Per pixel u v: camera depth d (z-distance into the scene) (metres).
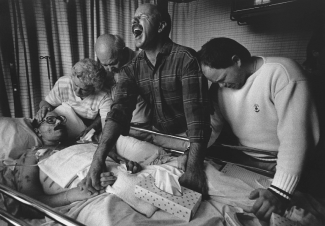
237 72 0.94
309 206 0.91
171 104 1.21
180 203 0.79
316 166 1.12
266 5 1.69
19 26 1.72
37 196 1.06
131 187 0.90
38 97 1.94
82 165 1.05
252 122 1.05
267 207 0.79
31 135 1.35
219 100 1.13
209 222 0.78
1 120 1.34
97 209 0.85
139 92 1.26
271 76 0.93
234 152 1.28
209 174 0.95
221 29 2.50
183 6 2.67
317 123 0.89
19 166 1.13
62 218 0.66
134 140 1.34
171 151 1.37
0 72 1.73
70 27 1.97
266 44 2.24
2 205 0.98
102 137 1.07
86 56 2.10
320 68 1.27
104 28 2.08
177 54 1.08
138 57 1.18
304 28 1.97
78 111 1.62
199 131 1.01
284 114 0.90
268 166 1.15
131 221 0.78
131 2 2.19
